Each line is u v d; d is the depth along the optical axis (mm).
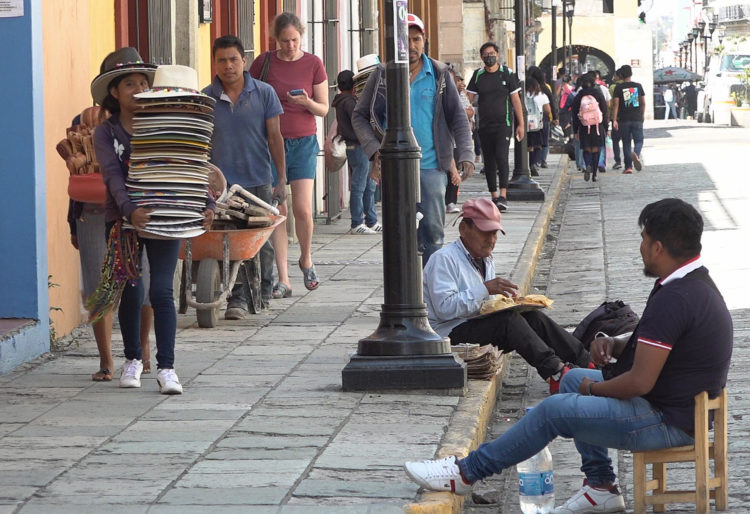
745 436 16922
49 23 21641
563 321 26266
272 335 22422
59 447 15016
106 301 17812
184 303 24250
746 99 131000
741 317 25203
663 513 13867
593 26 168625
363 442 15164
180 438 15375
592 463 13977
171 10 27594
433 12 76125
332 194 41844
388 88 17734
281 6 40844
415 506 12711
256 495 13141
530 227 38844
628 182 60531
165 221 17328
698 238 12914
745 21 163875
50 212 21797
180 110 17328
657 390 13094
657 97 188500
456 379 17531
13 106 20531
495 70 44375
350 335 22312
